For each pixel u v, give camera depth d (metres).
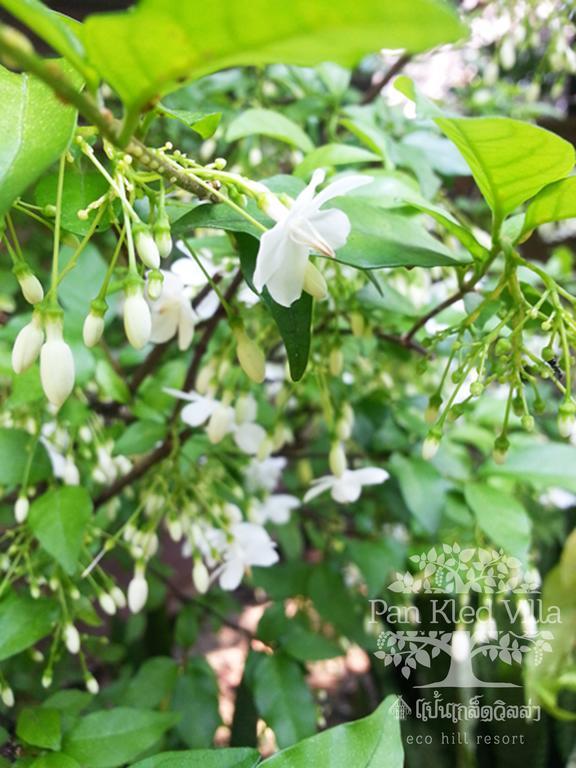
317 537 0.20
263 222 0.08
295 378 0.08
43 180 0.08
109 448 0.14
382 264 0.08
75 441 0.14
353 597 0.18
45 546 0.11
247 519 0.16
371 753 0.08
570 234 0.29
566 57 0.19
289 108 0.18
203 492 0.13
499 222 0.09
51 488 0.12
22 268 0.07
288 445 0.19
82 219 0.08
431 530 0.14
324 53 0.05
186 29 0.05
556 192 0.08
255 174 0.18
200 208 0.08
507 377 0.09
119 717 0.11
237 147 0.19
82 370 0.13
